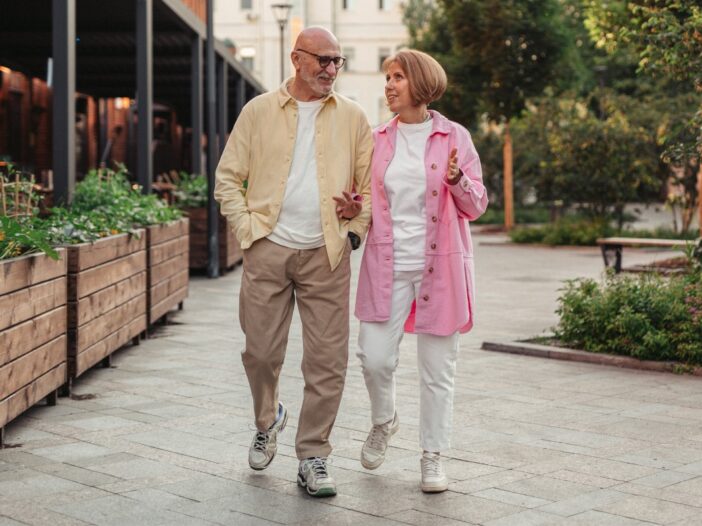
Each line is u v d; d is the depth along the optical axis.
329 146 4.64
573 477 4.80
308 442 4.61
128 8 13.46
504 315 11.51
